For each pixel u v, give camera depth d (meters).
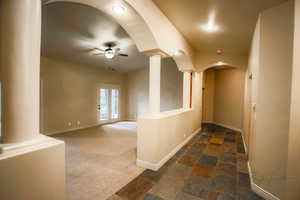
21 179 1.04
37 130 1.20
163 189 2.10
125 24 2.31
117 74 7.53
